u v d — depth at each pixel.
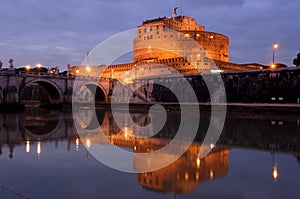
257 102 57.03
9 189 10.32
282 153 16.66
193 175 12.09
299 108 43.03
